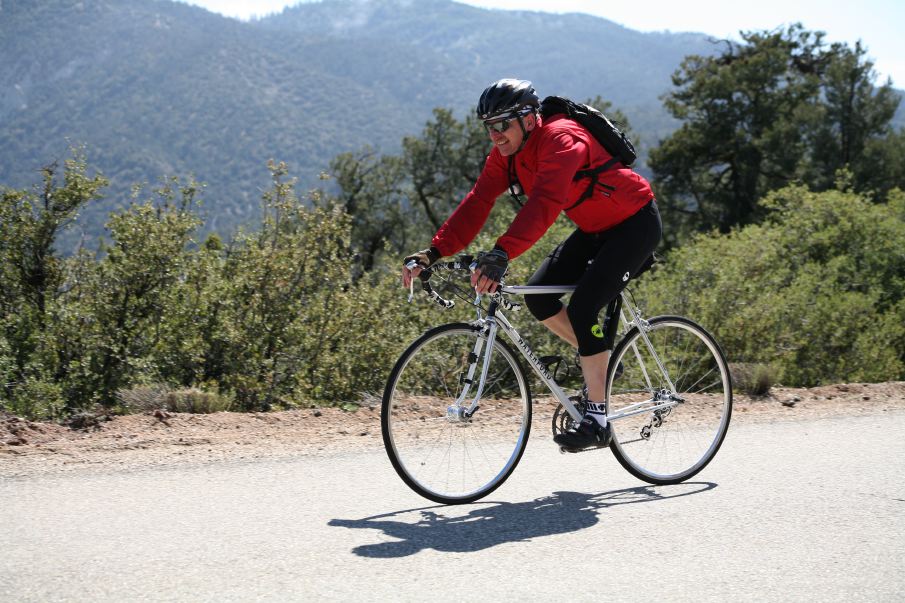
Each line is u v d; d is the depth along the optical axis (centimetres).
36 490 377
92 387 855
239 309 917
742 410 621
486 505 370
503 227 1126
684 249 1165
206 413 636
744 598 268
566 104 384
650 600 265
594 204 383
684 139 4138
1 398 763
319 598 261
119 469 418
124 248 902
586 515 355
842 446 488
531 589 272
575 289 396
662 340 439
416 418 417
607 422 394
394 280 1023
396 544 314
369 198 4834
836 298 1098
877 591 275
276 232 962
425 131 4900
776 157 3862
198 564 288
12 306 907
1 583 268
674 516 354
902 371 1087
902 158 3706
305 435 522
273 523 336
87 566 284
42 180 896
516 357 399
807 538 326
